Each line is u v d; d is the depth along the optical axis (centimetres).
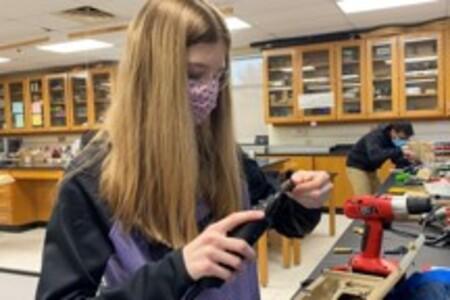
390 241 155
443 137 586
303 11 488
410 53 572
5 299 223
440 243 155
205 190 82
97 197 69
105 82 736
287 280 356
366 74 589
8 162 605
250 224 57
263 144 678
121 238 69
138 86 71
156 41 70
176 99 70
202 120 80
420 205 98
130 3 427
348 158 493
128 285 55
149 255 70
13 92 833
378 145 461
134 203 70
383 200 100
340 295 84
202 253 53
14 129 828
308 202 84
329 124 650
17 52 653
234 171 86
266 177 102
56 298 62
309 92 627
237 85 714
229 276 54
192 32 70
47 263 64
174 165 71
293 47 625
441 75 553
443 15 528
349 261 112
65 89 778
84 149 76
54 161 579
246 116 714
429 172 334
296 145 661
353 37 591
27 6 432
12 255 462
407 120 588
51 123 797
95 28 519
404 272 96
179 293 53
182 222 72
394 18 536
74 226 66
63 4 428
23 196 579
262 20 521
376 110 592
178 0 72
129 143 71
